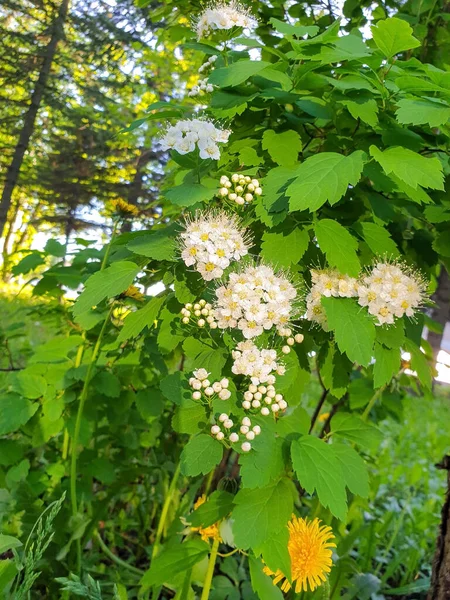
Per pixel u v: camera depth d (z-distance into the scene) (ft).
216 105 0.83
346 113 0.85
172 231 0.80
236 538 0.63
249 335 0.66
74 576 0.65
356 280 0.74
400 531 1.38
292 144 0.80
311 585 0.76
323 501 0.60
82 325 0.96
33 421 0.97
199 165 0.82
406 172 0.64
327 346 0.81
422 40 1.26
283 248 0.72
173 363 1.06
